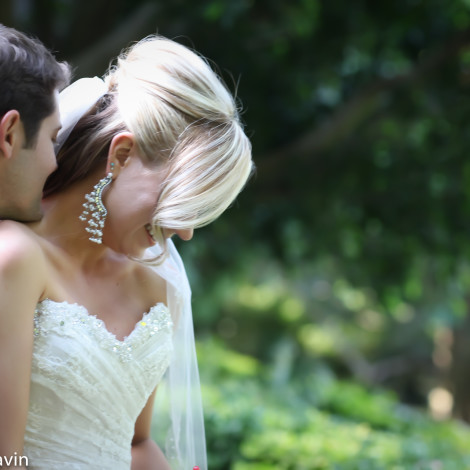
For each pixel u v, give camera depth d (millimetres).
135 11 12695
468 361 29500
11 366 2787
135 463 3619
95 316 3098
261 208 15031
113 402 3115
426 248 15562
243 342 27969
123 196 3129
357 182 15172
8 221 2967
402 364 32719
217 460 9625
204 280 16016
